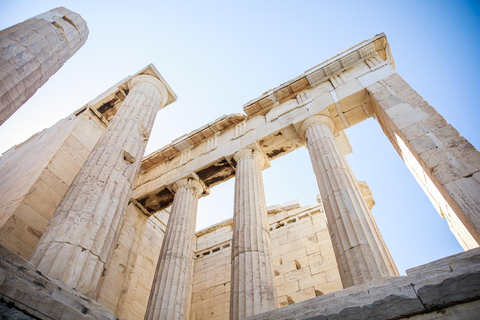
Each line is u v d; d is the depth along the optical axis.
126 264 15.23
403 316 5.54
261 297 9.04
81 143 15.91
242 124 17.00
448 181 8.51
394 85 12.82
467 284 5.35
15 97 8.47
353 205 9.62
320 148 12.27
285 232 18.09
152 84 14.79
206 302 17.98
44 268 6.69
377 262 7.95
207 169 16.20
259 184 13.60
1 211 12.38
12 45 8.79
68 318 5.65
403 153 11.91
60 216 8.00
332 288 14.39
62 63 10.68
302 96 15.52
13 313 4.83
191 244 13.48
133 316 15.45
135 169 10.80
